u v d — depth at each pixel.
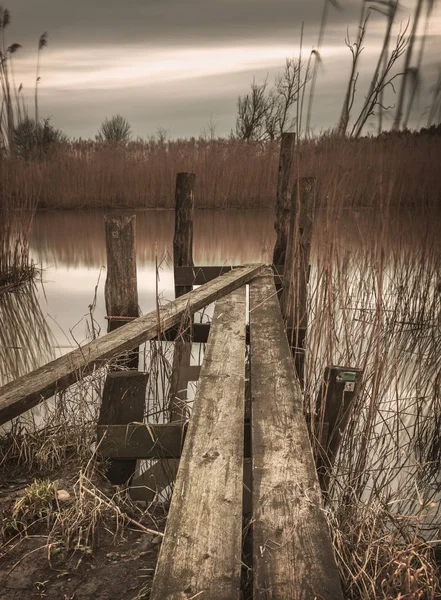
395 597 1.67
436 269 5.02
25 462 2.57
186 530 1.66
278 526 1.67
